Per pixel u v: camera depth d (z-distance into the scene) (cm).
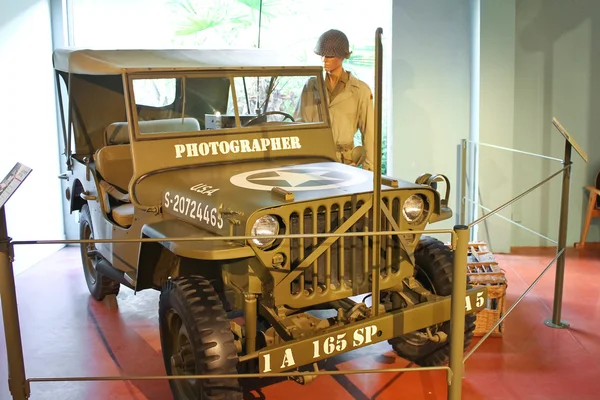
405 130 658
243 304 319
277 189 312
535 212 662
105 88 516
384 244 334
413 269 345
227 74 400
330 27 675
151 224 347
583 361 411
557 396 368
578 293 530
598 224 668
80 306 520
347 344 307
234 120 402
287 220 301
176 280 329
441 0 640
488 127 631
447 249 380
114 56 417
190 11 665
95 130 520
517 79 642
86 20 659
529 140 652
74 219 688
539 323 471
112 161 450
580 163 654
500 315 444
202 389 303
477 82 629
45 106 642
